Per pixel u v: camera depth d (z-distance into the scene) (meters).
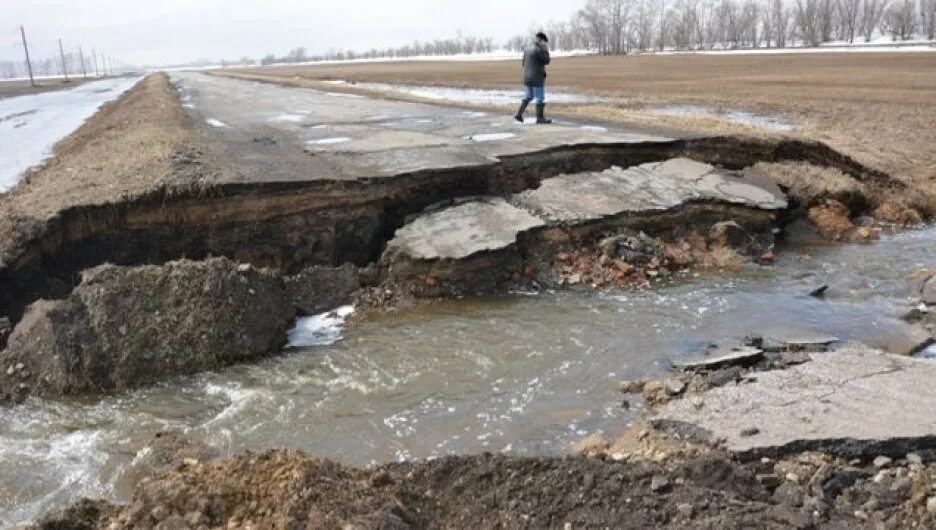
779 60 62.22
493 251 9.16
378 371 7.04
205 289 7.56
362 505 4.02
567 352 7.25
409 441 5.71
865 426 4.87
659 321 7.99
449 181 11.02
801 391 5.55
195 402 6.59
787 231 11.30
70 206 9.16
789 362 6.53
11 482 5.43
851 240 11.11
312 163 11.60
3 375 6.93
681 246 10.23
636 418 5.84
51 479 5.46
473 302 8.81
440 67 78.44
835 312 8.12
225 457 5.52
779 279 9.38
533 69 16.53
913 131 18.66
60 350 6.97
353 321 8.42
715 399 5.59
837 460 4.69
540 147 12.30
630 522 3.86
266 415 6.26
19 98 51.38
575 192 10.92
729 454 4.79
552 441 5.57
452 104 23.92
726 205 10.73
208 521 4.02
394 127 17.06
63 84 79.38
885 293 8.76
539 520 3.97
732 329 7.69
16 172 16.69
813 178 12.26
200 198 9.70
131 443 5.94
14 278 8.43
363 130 16.59
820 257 10.30
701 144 12.95
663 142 12.75
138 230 9.52
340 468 4.54
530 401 6.28
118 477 5.43
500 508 4.13
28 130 27.22
